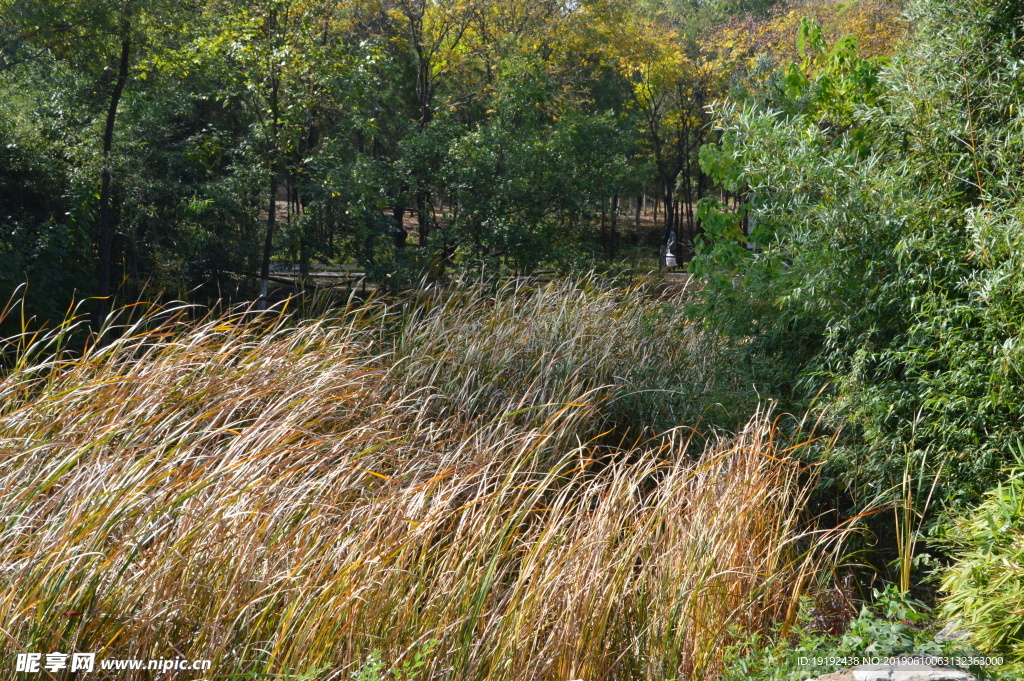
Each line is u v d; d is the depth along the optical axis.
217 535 3.34
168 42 15.78
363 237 16.30
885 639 3.30
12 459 3.58
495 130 17.17
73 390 4.26
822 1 25.98
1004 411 4.78
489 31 22.81
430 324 7.18
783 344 6.62
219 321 5.66
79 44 14.55
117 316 5.56
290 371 5.30
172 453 3.64
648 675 3.71
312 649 3.16
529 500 4.31
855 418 5.51
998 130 5.20
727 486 4.82
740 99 8.65
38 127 16.39
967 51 5.43
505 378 6.60
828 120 7.95
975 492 4.88
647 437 6.54
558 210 17.73
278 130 15.66
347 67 15.57
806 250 5.96
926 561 4.61
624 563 3.91
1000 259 4.82
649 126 30.42
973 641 3.59
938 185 5.52
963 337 5.01
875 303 5.38
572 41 24.64
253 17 15.53
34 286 14.61
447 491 4.21
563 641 3.61
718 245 7.75
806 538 5.27
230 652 3.11
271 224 16.14
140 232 18.02
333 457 4.51
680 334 8.00
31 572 2.88
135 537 3.11
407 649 3.25
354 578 3.39
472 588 3.62
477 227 16.80
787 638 4.12
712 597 4.13
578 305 7.97
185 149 17.28
